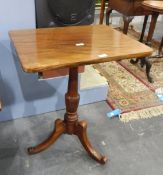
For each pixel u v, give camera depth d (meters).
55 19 1.32
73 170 1.29
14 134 1.50
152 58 2.51
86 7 1.33
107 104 1.84
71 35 1.09
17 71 1.42
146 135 1.56
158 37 3.27
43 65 0.81
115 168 1.32
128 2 2.20
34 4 1.25
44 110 1.68
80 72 1.64
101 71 2.31
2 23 1.24
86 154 1.39
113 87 2.05
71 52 0.92
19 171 1.27
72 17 1.32
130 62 2.50
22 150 1.39
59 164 1.32
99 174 1.28
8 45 1.31
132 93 1.99
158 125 1.66
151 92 2.02
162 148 1.47
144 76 2.27
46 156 1.36
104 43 1.01
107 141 1.50
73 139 1.49
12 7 1.21
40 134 1.52
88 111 1.75
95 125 1.62
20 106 1.58
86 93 1.76
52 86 1.59
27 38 1.02
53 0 1.25
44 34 1.08
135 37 3.14
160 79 2.24
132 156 1.40
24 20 1.27
